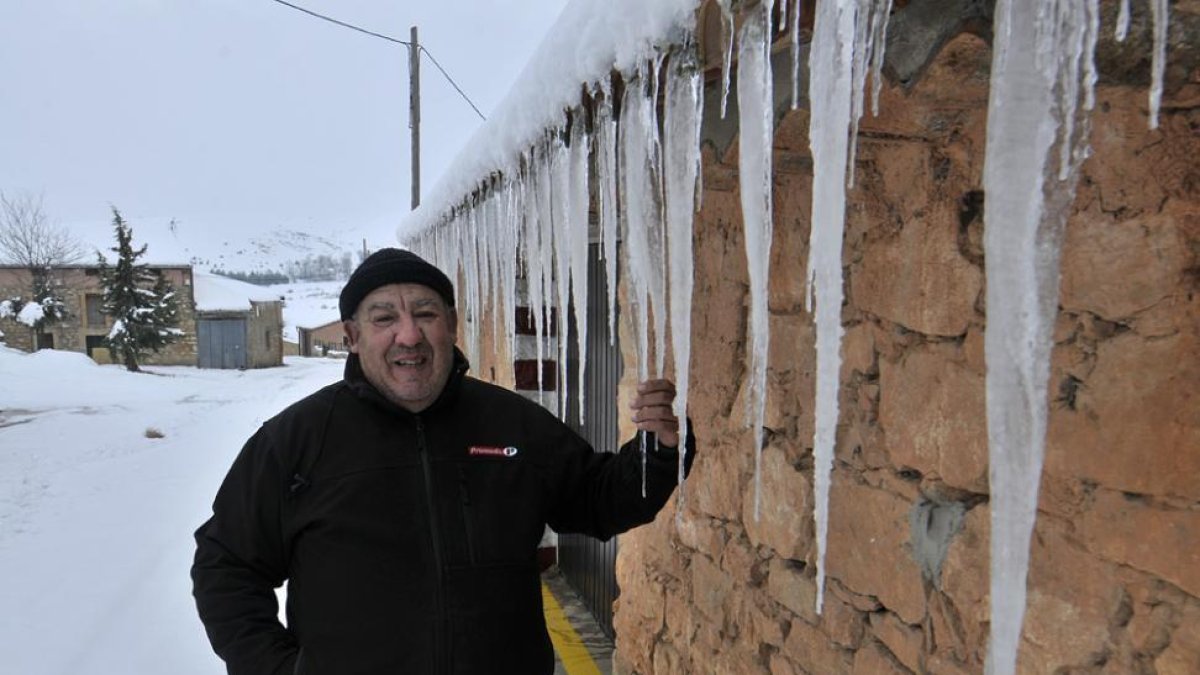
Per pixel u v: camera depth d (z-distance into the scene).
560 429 1.87
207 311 33.34
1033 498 0.83
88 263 34.34
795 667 1.89
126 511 7.52
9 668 4.01
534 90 2.06
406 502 1.58
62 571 5.64
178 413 16.31
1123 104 1.08
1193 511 1.01
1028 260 0.80
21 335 31.58
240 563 1.63
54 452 11.26
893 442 1.55
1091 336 1.15
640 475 1.80
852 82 1.02
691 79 1.35
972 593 1.35
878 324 1.60
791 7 1.11
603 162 1.73
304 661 1.52
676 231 1.45
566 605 4.57
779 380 1.95
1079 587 1.17
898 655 1.54
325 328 51.81
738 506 2.15
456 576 1.56
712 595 2.30
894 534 1.55
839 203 1.00
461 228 4.02
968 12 0.98
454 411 1.70
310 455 1.62
